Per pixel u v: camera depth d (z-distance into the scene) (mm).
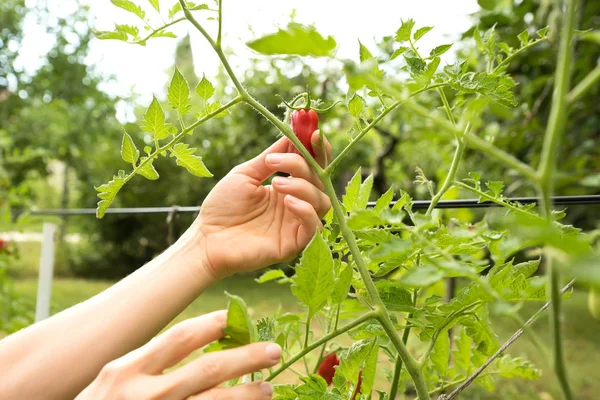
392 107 629
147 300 716
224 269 767
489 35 765
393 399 732
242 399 475
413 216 662
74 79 9773
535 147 2441
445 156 2889
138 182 7723
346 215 750
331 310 907
